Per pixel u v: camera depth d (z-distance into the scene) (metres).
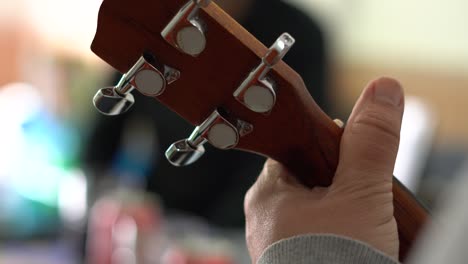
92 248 0.80
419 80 1.89
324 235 0.36
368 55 1.93
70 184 0.93
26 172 0.92
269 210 0.39
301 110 0.39
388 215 0.38
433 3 1.90
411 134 1.01
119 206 0.77
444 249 0.30
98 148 1.13
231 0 1.04
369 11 1.93
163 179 1.08
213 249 0.69
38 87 1.40
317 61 1.09
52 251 0.83
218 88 0.38
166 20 0.37
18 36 1.63
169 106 0.39
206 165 1.06
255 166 1.05
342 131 0.40
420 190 0.95
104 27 0.37
